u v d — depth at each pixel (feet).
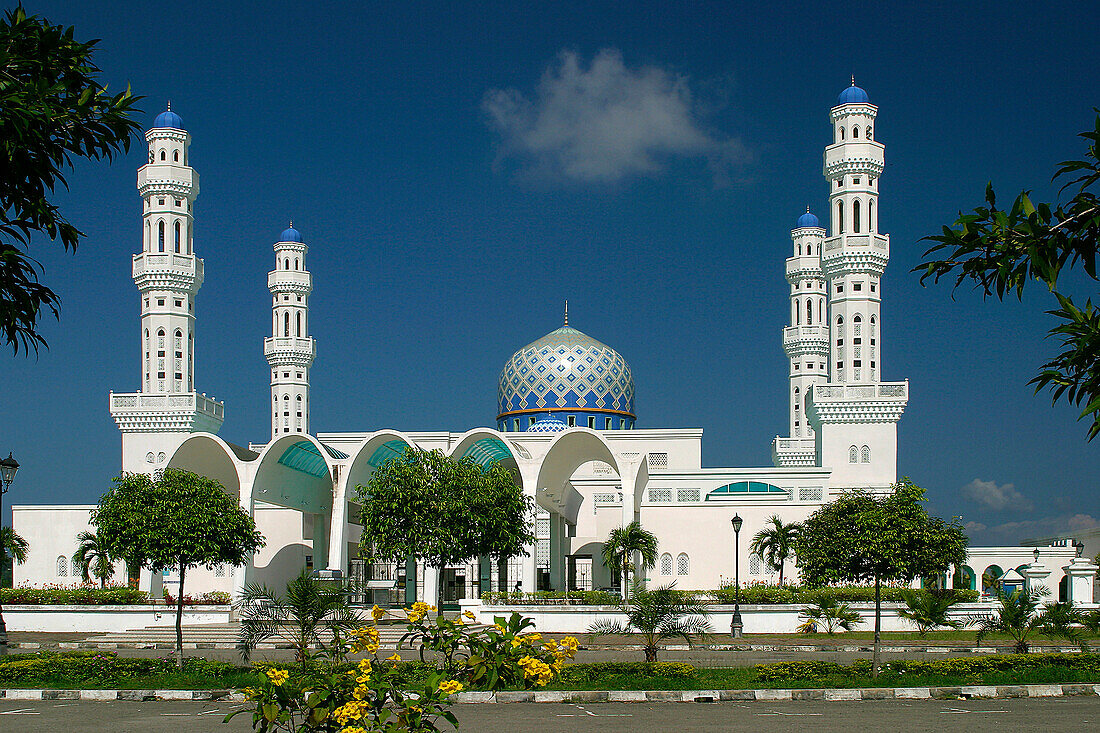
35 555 227.40
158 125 265.75
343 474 191.93
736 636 151.23
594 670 90.89
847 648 132.46
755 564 214.90
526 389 296.71
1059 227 30.19
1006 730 64.85
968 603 174.81
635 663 92.79
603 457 211.41
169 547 120.88
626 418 301.02
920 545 109.50
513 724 68.28
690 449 284.20
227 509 130.52
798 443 304.09
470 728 66.44
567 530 243.81
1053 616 126.52
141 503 125.49
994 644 135.33
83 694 84.38
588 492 254.47
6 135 40.96
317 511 222.28
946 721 69.10
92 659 94.12
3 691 84.74
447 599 224.94
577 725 67.77
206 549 123.34
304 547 225.35
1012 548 274.16
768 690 83.56
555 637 150.20
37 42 43.52
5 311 44.29
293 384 304.91
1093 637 149.69
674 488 265.34
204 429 267.59
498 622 52.13
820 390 254.88
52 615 174.40
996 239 30.81
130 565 132.57
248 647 98.17
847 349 255.09
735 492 260.21
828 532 116.78
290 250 309.63
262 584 219.00
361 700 43.39
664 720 70.28
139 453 257.34
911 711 74.69
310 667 57.21
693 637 144.15
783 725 67.56
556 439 193.36
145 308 262.26
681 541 217.36
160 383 260.62
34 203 44.37
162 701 82.58
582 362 295.69
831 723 68.49
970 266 32.19
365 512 153.17
